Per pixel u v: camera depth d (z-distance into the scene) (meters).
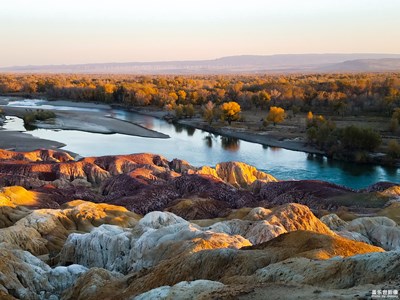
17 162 92.56
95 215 62.16
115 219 62.19
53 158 101.25
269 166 110.88
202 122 168.25
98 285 38.84
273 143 134.62
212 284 28.86
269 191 85.81
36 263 45.81
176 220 56.03
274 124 158.12
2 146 118.69
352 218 64.25
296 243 37.72
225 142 138.75
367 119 161.38
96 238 49.94
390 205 68.56
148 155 102.94
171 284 35.31
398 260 27.50
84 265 49.09
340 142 122.06
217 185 82.94
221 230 51.78
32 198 72.31
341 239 37.88
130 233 51.97
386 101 169.12
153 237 47.12
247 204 78.00
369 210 69.38
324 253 34.38
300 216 54.22
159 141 138.25
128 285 38.69
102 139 137.38
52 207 71.38
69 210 62.34
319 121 142.88
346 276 28.12
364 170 107.75
